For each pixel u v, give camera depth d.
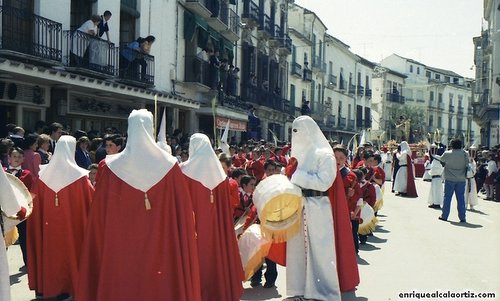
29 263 6.75
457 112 81.81
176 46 22.25
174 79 21.91
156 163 5.15
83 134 11.77
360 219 9.19
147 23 19.70
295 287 6.68
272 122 39.69
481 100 43.03
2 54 11.58
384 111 69.62
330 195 6.75
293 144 6.84
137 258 5.09
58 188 6.68
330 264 6.49
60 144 6.87
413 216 14.57
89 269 5.29
